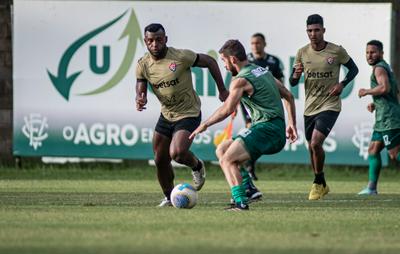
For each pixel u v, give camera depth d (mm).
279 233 25031
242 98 30312
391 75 41312
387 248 22453
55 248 22047
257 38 45062
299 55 39188
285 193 42094
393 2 53531
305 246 22656
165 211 30859
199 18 52625
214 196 39438
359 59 51594
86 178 51375
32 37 53688
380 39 51625
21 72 53781
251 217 28938
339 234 24984
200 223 27156
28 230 25438
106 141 53406
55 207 32781
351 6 51625
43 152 53781
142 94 33031
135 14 53094
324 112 38656
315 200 37750
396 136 41656
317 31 38562
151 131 52969
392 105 41531
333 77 38688
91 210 31406
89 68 53344
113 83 53219
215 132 52000
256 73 30016
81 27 53406
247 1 52344
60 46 53531
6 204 34312
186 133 32469
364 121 51375
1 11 54719
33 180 49750
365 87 51375
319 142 38156
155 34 32062
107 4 53219
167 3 52812
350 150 51531
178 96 32594
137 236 24219
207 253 21391
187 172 54406
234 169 30453
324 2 51812
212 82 52094
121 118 53094
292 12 51906
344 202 36625
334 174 54438
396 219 28891
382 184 49562
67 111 53500
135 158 53156
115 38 53219
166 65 32375
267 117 30047
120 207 32875
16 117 53781
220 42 52531
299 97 51625
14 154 53875
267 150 30047
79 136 53500
